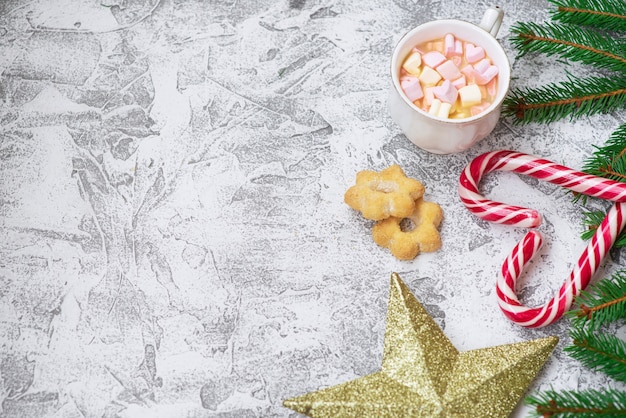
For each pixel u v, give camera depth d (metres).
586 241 0.65
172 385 0.62
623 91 0.64
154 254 0.64
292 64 0.68
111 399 0.62
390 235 0.63
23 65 0.68
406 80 0.62
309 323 0.63
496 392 0.58
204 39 0.68
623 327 0.63
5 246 0.64
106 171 0.66
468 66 0.63
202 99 0.67
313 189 0.66
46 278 0.64
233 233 0.65
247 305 0.63
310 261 0.64
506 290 0.61
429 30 0.63
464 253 0.64
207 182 0.66
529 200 0.66
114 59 0.68
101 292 0.63
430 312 0.63
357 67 0.68
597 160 0.63
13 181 0.65
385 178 0.63
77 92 0.67
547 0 0.69
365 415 0.58
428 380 0.58
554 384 0.62
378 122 0.67
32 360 0.62
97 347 0.62
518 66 0.68
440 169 0.66
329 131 0.67
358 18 0.69
